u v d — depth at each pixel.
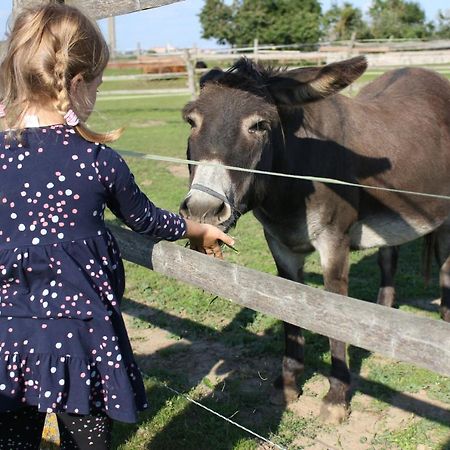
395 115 4.03
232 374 3.91
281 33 32.59
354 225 3.68
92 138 1.71
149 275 5.57
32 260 1.67
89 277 1.72
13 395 1.68
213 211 2.54
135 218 1.83
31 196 1.67
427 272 4.64
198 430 3.26
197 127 2.82
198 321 4.63
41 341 1.67
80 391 1.68
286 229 3.45
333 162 3.41
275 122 2.98
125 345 1.80
